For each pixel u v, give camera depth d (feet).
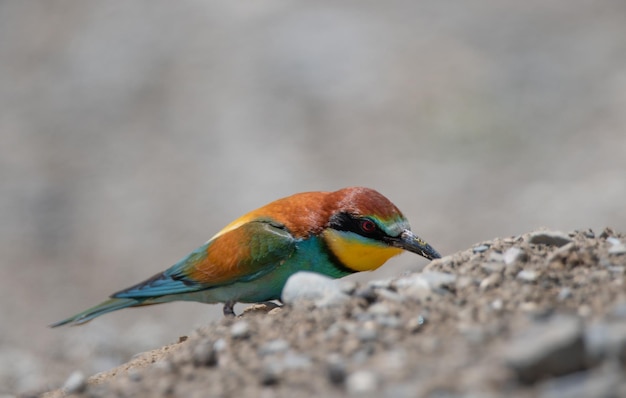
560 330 16.01
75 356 47.11
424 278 21.47
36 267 71.10
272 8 104.22
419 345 18.11
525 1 104.47
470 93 86.99
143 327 54.49
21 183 83.46
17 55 106.01
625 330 15.98
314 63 93.61
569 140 78.95
